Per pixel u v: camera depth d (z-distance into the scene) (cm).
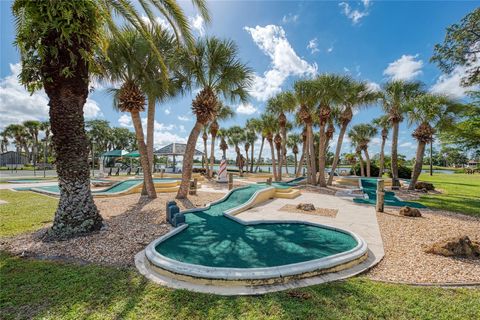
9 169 3850
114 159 4062
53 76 498
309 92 1539
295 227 611
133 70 914
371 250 475
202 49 948
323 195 1295
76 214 526
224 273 333
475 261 429
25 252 434
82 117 546
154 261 371
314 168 1709
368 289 318
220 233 552
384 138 2558
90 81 612
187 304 281
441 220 737
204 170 3103
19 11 478
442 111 1449
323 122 1611
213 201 982
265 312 266
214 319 255
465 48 863
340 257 394
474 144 1382
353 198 1184
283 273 337
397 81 1628
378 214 817
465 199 1197
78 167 533
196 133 1014
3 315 258
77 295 296
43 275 347
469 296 307
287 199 1134
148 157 1046
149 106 1065
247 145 3931
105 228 569
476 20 803
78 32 491
